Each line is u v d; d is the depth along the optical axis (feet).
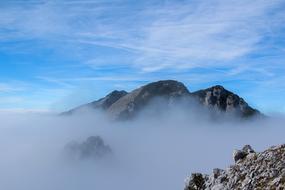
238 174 133.39
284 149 129.39
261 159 131.44
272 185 117.29
